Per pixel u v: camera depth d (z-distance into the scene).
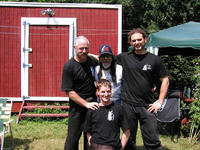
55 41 7.48
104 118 2.78
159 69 3.19
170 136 5.17
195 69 7.41
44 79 7.46
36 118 6.68
